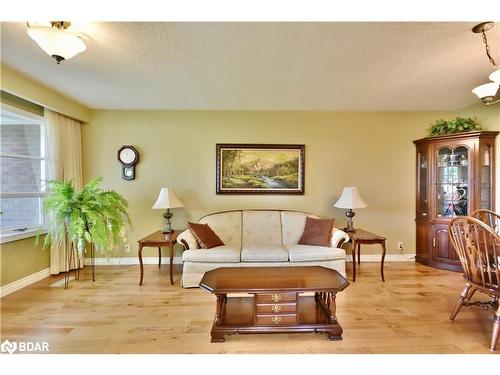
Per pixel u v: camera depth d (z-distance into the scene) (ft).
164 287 10.12
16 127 10.46
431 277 11.10
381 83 9.58
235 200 13.34
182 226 13.25
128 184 13.15
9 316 7.80
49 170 10.99
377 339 6.61
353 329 7.07
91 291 9.70
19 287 9.87
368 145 13.50
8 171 10.16
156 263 13.21
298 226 12.35
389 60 7.77
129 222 12.26
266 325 6.67
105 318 7.69
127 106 12.51
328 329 6.61
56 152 11.13
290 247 11.06
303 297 8.54
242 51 7.23
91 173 13.01
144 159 13.15
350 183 13.47
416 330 7.02
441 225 12.14
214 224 12.26
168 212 12.31
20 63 8.01
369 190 13.46
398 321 7.49
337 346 6.33
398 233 13.46
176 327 7.22
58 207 9.75
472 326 7.22
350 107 12.66
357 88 10.08
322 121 13.38
